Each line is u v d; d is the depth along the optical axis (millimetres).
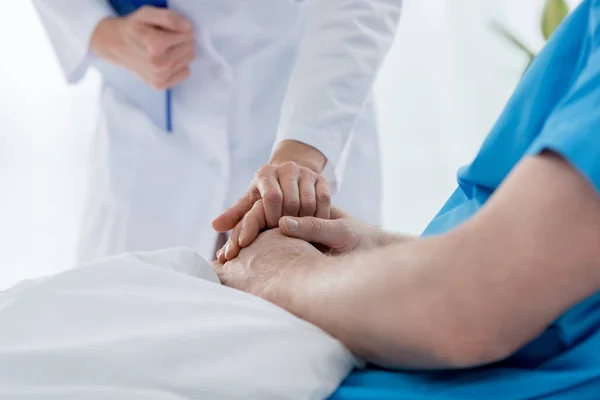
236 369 533
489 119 2340
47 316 580
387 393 559
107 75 1432
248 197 1005
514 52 2314
